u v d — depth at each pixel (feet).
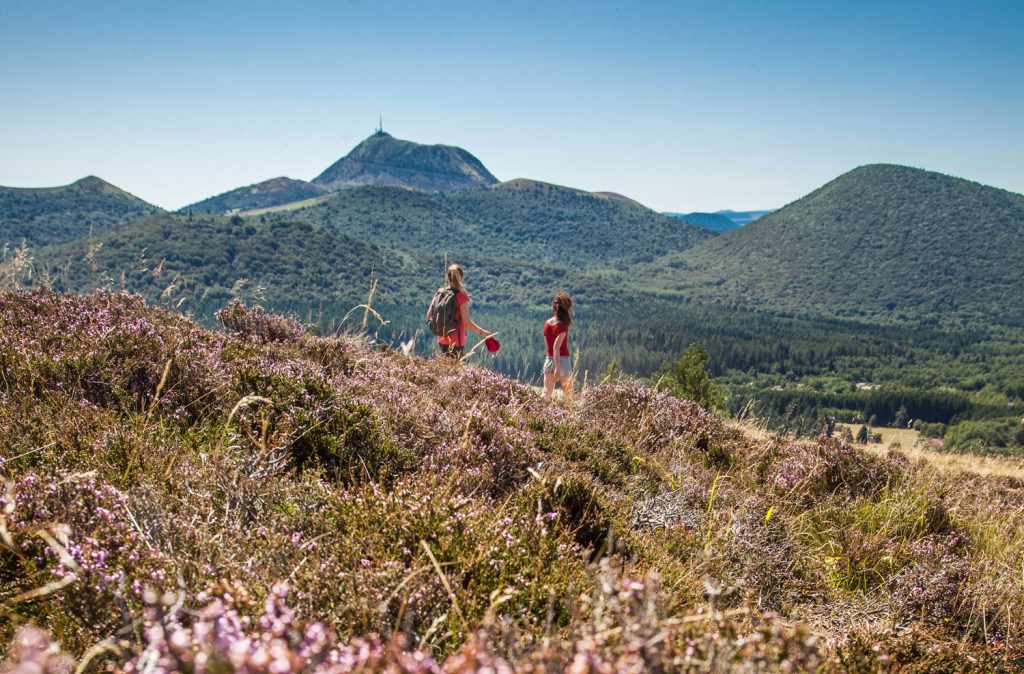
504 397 22.39
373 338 26.48
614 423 23.02
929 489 20.07
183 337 17.62
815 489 20.52
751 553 13.46
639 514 14.65
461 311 28.94
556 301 31.73
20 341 14.48
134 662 4.43
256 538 8.70
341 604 6.85
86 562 6.77
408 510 9.55
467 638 6.41
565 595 8.20
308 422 13.47
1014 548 17.83
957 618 12.71
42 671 3.36
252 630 5.70
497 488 14.11
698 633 6.12
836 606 12.75
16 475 9.02
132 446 10.91
